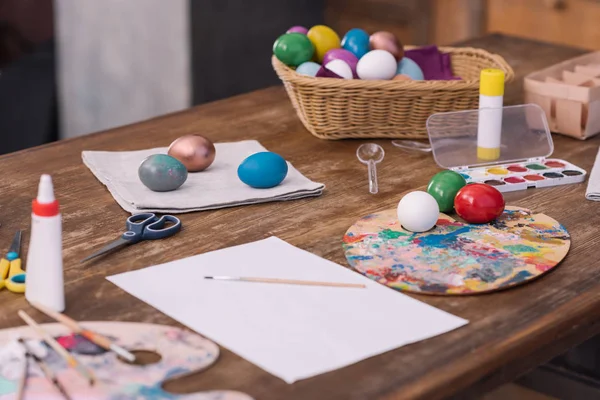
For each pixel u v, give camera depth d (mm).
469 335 1104
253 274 1259
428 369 1027
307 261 1302
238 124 1978
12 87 3367
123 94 3891
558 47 2570
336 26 4223
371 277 1244
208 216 1475
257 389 986
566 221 1456
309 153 1788
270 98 2184
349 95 1789
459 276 1242
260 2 3795
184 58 3645
